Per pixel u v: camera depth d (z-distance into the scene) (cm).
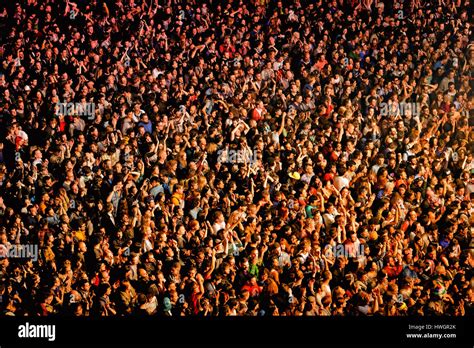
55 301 1504
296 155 1894
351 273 1645
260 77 2142
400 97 2194
